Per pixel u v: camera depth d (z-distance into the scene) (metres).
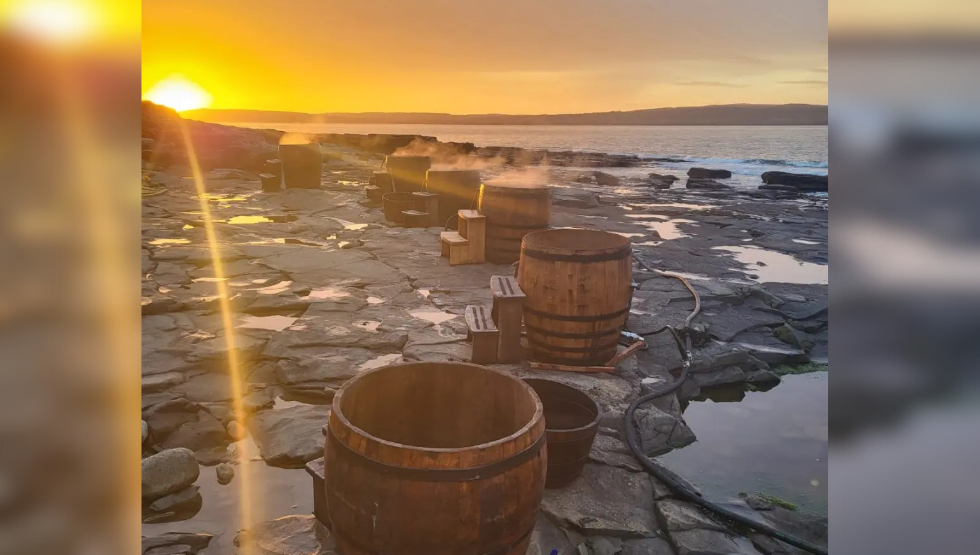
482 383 3.96
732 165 56.06
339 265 11.37
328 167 32.38
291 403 6.09
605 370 6.73
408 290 9.90
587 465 4.93
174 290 9.52
